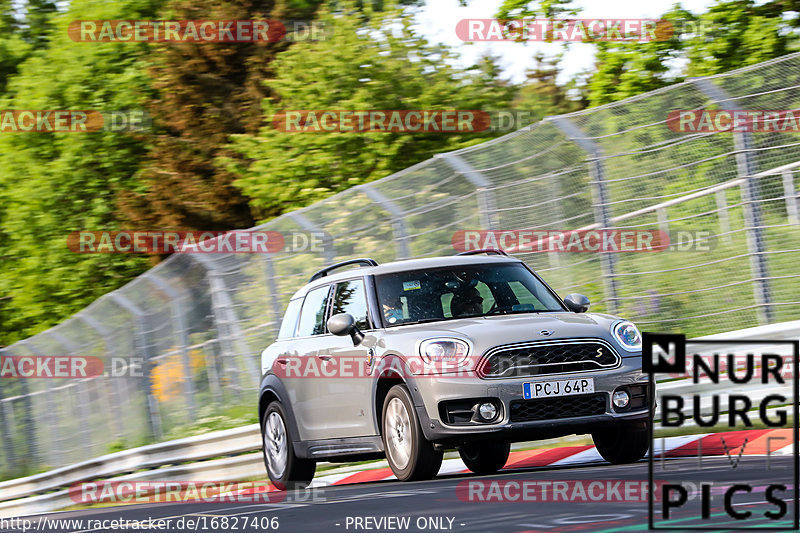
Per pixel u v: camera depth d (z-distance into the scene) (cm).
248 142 8556
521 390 2812
